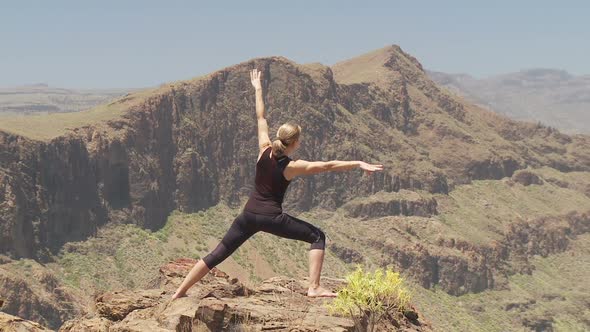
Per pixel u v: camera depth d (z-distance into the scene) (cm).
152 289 1424
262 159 831
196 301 1241
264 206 829
